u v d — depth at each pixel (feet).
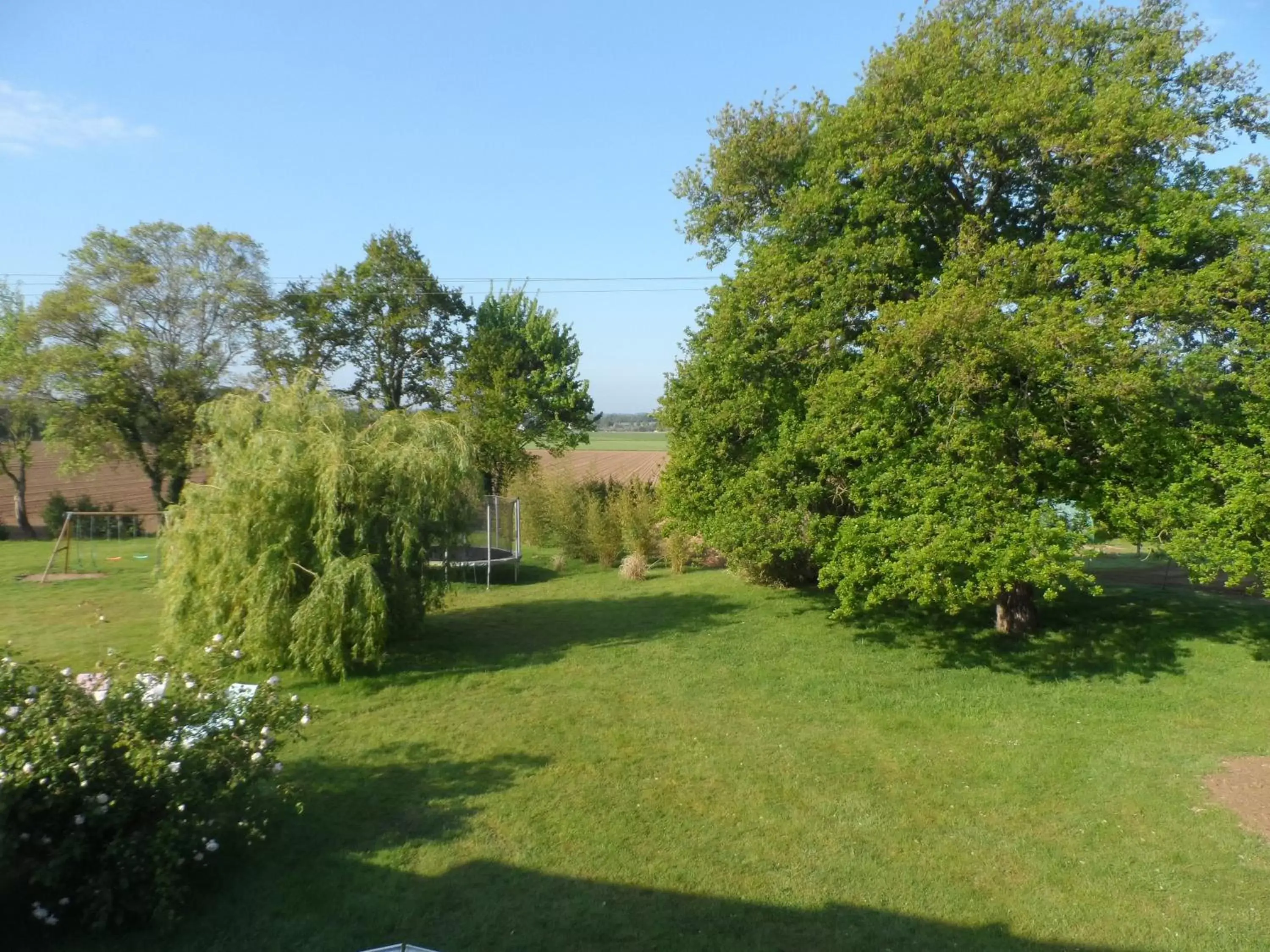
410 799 21.61
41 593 52.54
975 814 20.90
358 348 96.43
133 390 79.25
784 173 45.85
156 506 90.38
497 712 29.19
